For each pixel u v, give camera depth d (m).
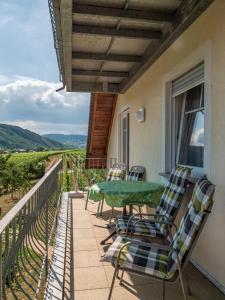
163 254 2.32
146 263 2.20
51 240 3.98
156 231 3.09
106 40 4.11
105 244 3.89
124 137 7.85
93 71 5.69
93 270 3.13
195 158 3.72
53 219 4.36
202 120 3.54
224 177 2.67
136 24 3.59
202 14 3.06
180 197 3.19
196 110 3.65
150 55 4.27
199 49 3.15
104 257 2.32
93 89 6.70
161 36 3.75
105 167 10.62
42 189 3.20
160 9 3.21
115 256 2.30
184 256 2.07
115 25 3.63
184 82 3.83
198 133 3.64
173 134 4.29
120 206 3.64
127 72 5.84
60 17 2.99
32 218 2.60
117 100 8.43
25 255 2.37
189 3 2.90
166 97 4.29
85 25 3.59
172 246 2.29
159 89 4.58
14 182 20.70
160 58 4.51
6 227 1.67
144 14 3.22
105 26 3.65
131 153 6.56
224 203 2.66
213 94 2.87
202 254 3.07
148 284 2.83
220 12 2.73
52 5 2.78
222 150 2.71
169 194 3.45
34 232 2.70
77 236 4.22
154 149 4.90
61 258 3.37
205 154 3.01
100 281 2.89
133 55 4.77
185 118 4.05
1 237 1.60
